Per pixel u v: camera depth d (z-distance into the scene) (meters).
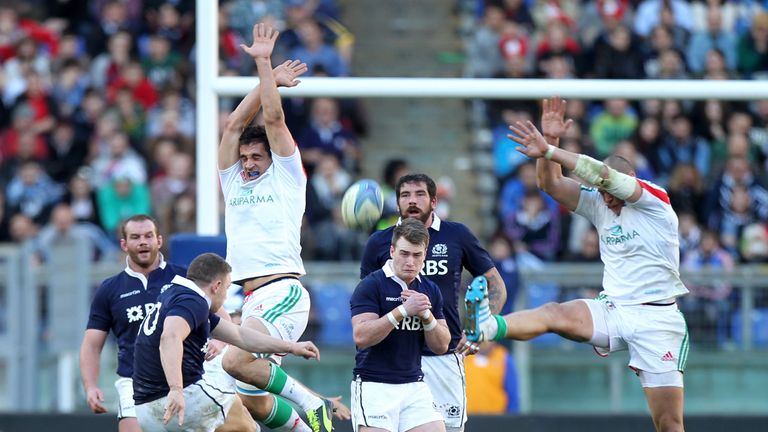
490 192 58.78
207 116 35.56
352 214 30.89
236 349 29.36
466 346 29.22
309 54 56.88
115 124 54.94
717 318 44.50
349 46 60.38
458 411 30.19
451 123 62.00
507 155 55.81
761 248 50.56
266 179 29.67
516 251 47.31
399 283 28.23
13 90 55.94
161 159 53.31
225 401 28.69
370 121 61.69
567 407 44.03
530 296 43.44
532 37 58.94
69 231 49.44
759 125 55.12
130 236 30.34
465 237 30.34
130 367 30.45
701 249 49.44
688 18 59.25
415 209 29.61
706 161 54.34
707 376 44.44
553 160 28.91
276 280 29.55
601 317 29.88
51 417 39.62
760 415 39.25
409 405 28.31
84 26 59.59
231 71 56.19
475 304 28.52
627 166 30.08
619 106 54.53
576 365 44.16
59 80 56.94
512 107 57.44
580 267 43.56
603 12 58.56
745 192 51.34
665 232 29.62
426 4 66.75
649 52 57.75
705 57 58.31
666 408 29.80
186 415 27.70
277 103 29.12
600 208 30.34
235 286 33.75
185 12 58.88
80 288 45.22
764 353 44.47
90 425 39.56
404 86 35.31
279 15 57.78
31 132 54.41
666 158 53.84
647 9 59.06
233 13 57.28
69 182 53.66
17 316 45.09
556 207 50.50
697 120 54.72
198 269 27.44
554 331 29.72
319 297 43.69
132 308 30.36
